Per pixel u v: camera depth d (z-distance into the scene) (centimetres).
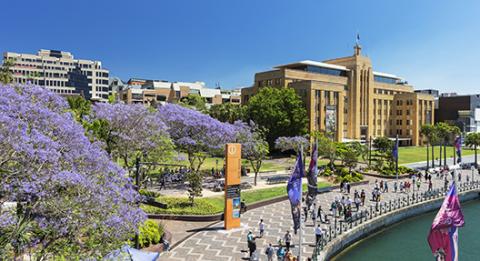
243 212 3719
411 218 4247
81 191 1396
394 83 13062
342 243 3005
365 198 4603
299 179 2414
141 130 3675
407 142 12188
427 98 12412
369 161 7062
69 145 1570
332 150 6306
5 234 1285
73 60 16412
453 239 1733
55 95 2003
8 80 3120
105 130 3434
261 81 10138
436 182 5872
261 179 5534
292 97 8444
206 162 6944
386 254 3045
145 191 3897
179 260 2375
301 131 8281
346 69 10781
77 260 1355
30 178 1301
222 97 15412
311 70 10025
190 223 3262
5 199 1303
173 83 15750
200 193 3841
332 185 5259
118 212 1502
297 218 2398
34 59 15538
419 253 3075
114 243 1448
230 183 3109
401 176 6203
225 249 2603
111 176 1634
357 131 10794
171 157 4119
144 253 1777
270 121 8200
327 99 9212
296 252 2623
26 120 1519
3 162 1272
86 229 1402
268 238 2906
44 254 1357
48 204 1319
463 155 10194
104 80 16900
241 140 5169
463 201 5328
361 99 11144
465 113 14212
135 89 14475
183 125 4859
